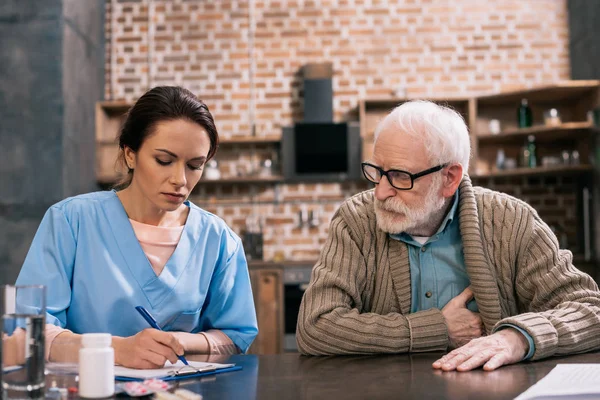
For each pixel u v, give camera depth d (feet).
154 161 5.24
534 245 5.95
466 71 20.97
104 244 5.70
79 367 3.62
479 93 20.90
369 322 5.30
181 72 21.22
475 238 5.78
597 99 18.26
